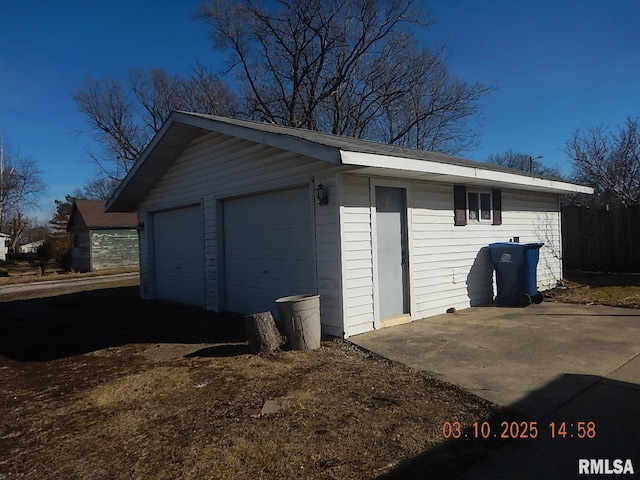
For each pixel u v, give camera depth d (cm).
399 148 972
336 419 372
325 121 2653
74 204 2886
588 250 1337
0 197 4331
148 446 342
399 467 295
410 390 433
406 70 2489
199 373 515
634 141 1859
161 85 3198
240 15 2484
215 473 298
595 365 484
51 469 316
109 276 2338
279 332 615
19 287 1903
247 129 704
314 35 2464
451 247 841
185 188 1023
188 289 1060
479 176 766
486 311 825
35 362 623
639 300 855
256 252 837
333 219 652
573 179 2091
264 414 388
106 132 3278
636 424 344
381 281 711
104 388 486
